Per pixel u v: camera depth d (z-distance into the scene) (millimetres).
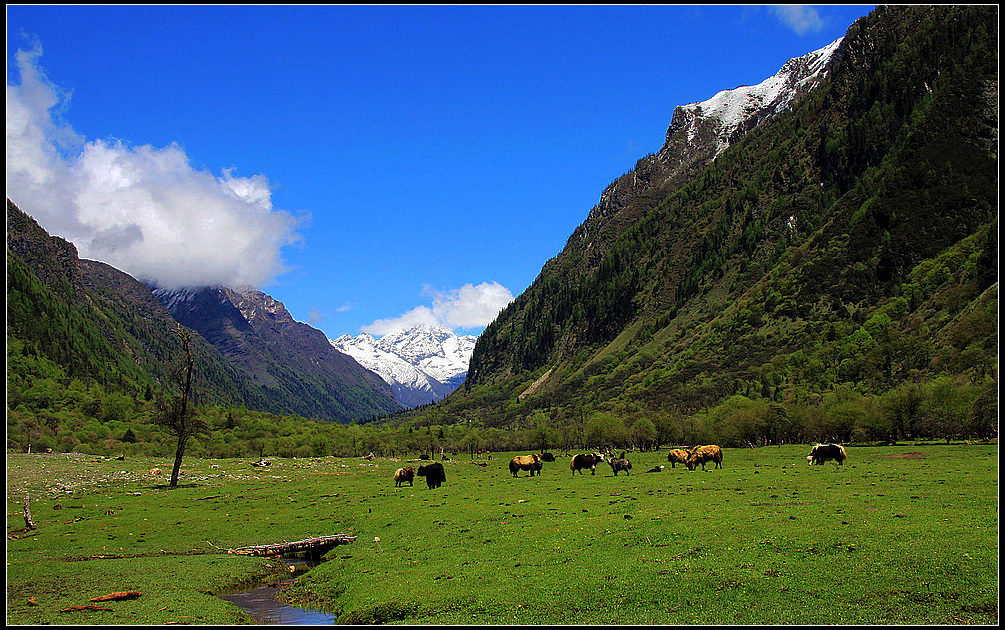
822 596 20125
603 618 20031
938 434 99375
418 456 160750
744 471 59438
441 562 28062
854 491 38781
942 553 22203
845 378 170750
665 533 28844
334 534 38406
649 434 140000
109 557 34406
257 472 98125
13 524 46094
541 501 43750
